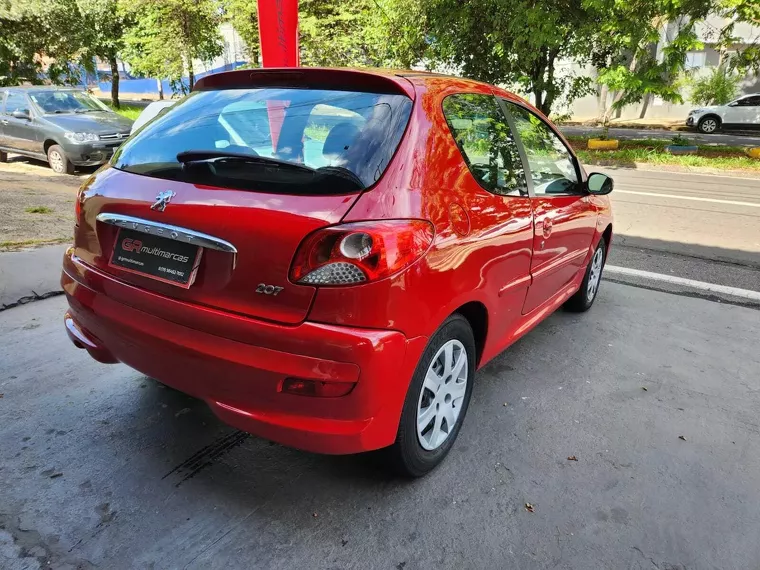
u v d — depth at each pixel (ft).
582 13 42.19
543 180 10.80
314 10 58.18
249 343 6.57
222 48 75.25
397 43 51.55
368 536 7.20
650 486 8.33
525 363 12.13
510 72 48.80
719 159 44.62
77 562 6.59
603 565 6.89
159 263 7.31
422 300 6.93
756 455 9.16
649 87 41.70
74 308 8.52
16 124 35.45
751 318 15.10
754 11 38.65
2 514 7.25
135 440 8.89
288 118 7.72
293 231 6.35
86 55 69.26
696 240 23.44
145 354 7.48
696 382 11.53
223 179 7.09
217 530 7.19
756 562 7.01
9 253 15.80
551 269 11.21
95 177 8.50
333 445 6.78
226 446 8.86
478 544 7.15
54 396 9.99
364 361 6.39
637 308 15.69
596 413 10.26
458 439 9.32
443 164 7.68
